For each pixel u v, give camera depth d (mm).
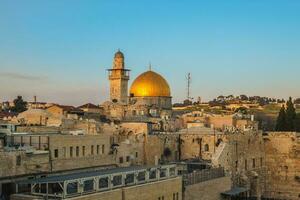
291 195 136625
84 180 69938
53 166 81125
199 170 107500
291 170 137375
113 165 97312
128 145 104312
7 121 117875
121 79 191750
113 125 121062
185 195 93188
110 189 74062
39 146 81812
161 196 84625
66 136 85312
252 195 130750
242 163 127625
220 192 108250
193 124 156625
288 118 161625
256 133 137000
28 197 65625
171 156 123438
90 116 154500
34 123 120312
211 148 124000
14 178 72625
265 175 139875
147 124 123375
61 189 68750
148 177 85000
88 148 91000
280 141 139125
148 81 183750
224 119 165500
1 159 70500
